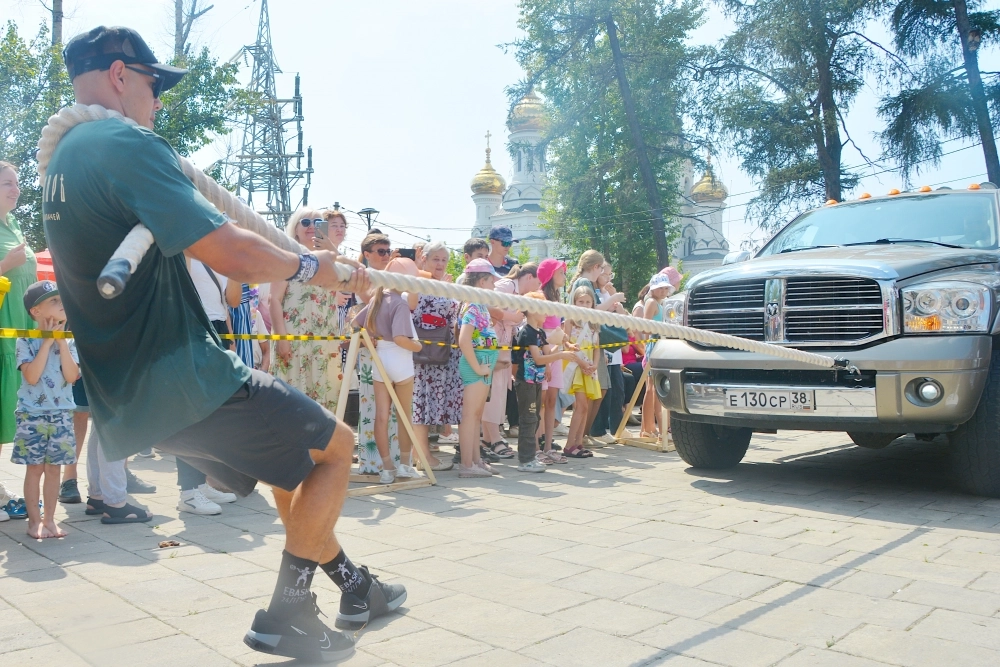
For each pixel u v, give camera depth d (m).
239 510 5.29
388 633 2.96
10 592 3.49
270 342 6.65
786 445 8.31
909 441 8.50
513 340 7.66
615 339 8.13
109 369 2.27
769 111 28.80
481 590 3.47
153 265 2.21
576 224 36.81
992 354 5.09
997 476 5.12
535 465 6.71
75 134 2.19
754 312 5.52
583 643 2.86
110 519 4.86
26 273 5.07
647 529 4.61
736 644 2.84
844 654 2.74
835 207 7.05
